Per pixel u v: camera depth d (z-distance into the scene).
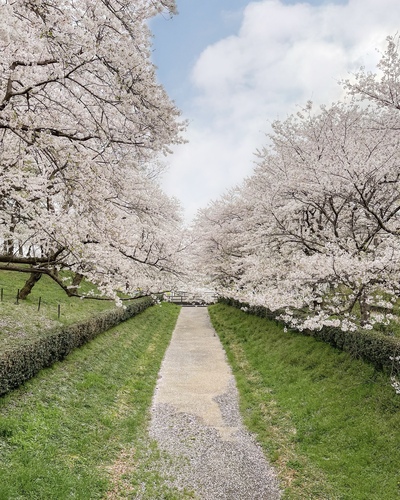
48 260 9.33
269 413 10.70
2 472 6.07
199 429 9.99
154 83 7.62
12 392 8.72
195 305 41.84
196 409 11.39
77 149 8.57
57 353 11.41
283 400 11.11
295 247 14.45
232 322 25.09
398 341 9.70
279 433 9.52
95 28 6.88
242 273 22.20
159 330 24.61
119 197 10.27
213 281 25.91
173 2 7.46
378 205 11.52
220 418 10.75
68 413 8.96
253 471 7.96
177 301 43.53
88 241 9.70
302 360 13.16
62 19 6.52
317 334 14.05
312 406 10.05
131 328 21.16
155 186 20.03
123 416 10.09
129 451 8.41
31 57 6.96
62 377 10.82
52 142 7.43
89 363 12.88
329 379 11.07
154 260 12.26
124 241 10.48
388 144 11.62
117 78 7.30
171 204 21.28
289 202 13.18
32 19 6.77
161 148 9.03
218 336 23.36
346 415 9.09
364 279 9.40
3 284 20.38
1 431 7.13
